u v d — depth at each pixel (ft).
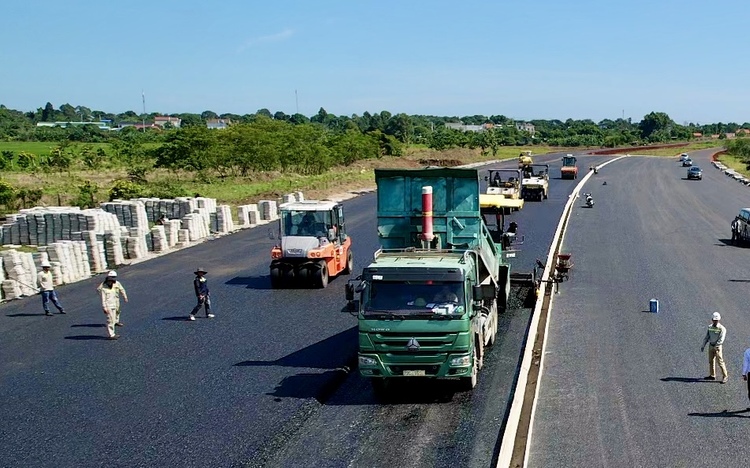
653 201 199.00
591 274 99.60
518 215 161.17
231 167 240.73
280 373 58.49
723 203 195.62
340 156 291.17
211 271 101.55
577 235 135.74
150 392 54.75
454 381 54.75
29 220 120.47
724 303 83.15
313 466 41.60
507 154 439.22
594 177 280.31
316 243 89.25
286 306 81.10
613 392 53.67
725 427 47.09
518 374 56.65
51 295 78.64
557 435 45.85
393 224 65.87
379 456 42.52
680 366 59.93
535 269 82.64
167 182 202.08
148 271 101.91
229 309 80.07
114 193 159.74
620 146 584.40
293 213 90.84
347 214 161.99
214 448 44.55
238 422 48.52
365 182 236.43
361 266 103.76
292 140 253.65
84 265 99.60
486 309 61.26
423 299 50.06
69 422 49.34
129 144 281.74
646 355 63.00
